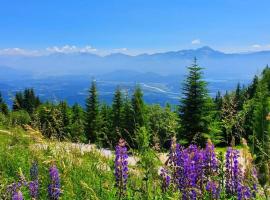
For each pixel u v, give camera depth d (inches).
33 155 373.4
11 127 484.4
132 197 260.2
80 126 467.5
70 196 281.0
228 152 249.1
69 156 370.3
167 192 255.4
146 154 282.2
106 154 374.6
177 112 1713.8
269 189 228.7
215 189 233.5
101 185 300.7
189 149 254.7
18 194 230.4
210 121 1633.9
